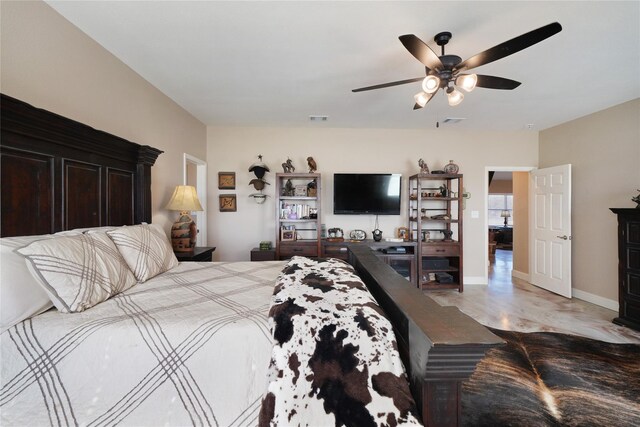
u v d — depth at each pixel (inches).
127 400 38.0
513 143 179.9
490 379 80.4
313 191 165.3
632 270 113.7
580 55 91.8
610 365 87.2
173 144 131.3
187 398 38.2
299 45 87.3
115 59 92.7
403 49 89.4
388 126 173.2
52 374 38.5
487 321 121.6
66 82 74.0
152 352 39.2
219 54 92.4
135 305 49.9
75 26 76.7
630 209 112.3
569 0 67.4
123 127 96.7
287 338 37.7
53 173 64.8
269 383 35.1
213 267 84.0
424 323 33.8
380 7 70.4
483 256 179.9
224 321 42.3
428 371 31.4
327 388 34.2
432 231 180.5
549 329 113.4
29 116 57.1
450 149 179.5
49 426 37.3
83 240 55.5
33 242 46.6
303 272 61.1
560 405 69.6
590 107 138.4
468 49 88.3
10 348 39.2
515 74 104.7
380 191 169.0
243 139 173.3
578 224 152.9
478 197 180.4
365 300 44.8
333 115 152.7
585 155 149.8
